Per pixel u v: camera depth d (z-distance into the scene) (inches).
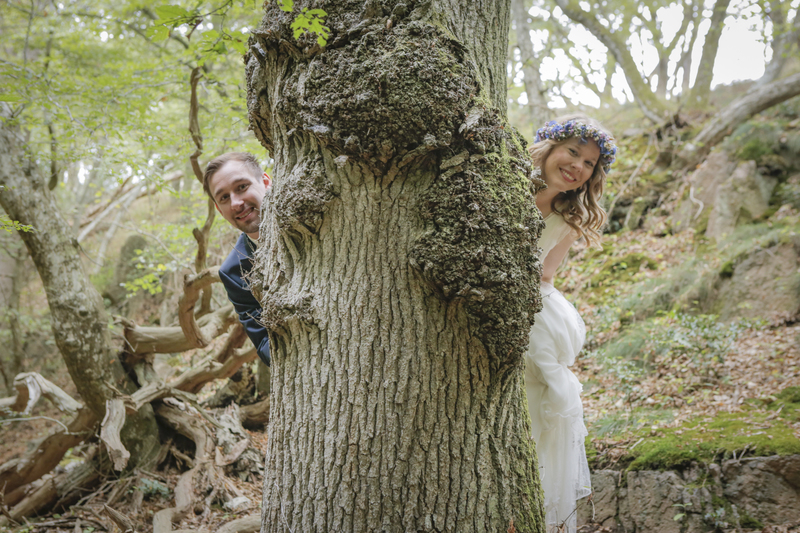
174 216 406.0
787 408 162.9
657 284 266.4
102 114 191.2
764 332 217.6
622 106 465.7
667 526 138.4
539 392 101.1
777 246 245.6
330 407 60.6
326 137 56.8
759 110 339.0
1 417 334.3
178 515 149.3
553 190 99.8
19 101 164.7
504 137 61.1
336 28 56.7
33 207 187.5
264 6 63.7
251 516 135.9
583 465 102.7
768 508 131.9
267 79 64.0
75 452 217.0
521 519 64.2
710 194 308.5
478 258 56.2
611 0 436.1
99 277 449.1
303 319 61.5
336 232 60.8
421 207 57.5
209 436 190.4
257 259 69.7
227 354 205.2
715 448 144.5
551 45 395.2
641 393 193.0
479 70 64.4
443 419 59.9
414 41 55.0
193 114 154.0
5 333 404.8
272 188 66.2
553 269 107.8
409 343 59.2
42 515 171.6
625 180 353.7
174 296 366.9
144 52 324.2
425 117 54.8
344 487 59.4
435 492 59.4
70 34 280.7
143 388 192.9
